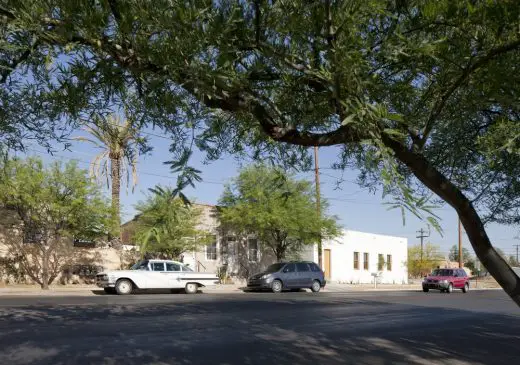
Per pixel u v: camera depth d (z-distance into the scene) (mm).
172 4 3852
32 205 25953
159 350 9875
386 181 3193
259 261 36656
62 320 13641
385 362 9516
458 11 4766
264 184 31188
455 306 21672
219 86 4270
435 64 5375
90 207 26516
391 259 49031
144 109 5242
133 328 12539
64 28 4000
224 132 6121
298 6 4352
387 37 4418
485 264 5082
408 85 5500
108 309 16625
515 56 5145
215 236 33844
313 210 33562
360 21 4199
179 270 27078
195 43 3904
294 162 6508
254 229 34188
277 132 4910
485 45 5125
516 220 7336
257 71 4770
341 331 13133
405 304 21797
